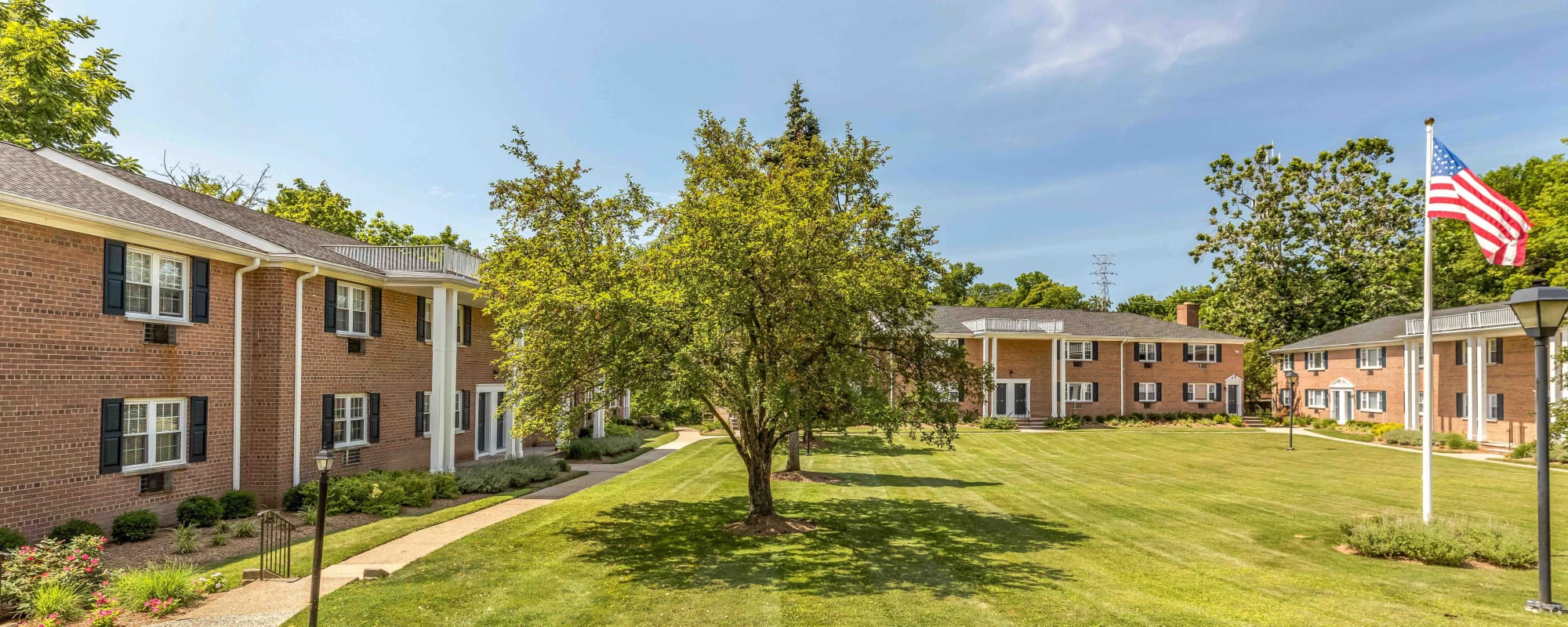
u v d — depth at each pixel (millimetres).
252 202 42438
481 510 17453
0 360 12734
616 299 12508
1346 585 11398
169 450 15844
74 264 13953
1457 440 33156
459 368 26531
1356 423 41969
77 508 13914
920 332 15977
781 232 12492
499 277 14906
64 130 25500
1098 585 11383
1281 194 57094
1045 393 48094
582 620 9648
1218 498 20094
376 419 21547
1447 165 13758
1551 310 9820
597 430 32031
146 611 9766
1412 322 38125
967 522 16453
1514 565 12539
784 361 13766
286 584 11148
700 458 28547
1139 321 52438
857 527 15734
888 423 14305
